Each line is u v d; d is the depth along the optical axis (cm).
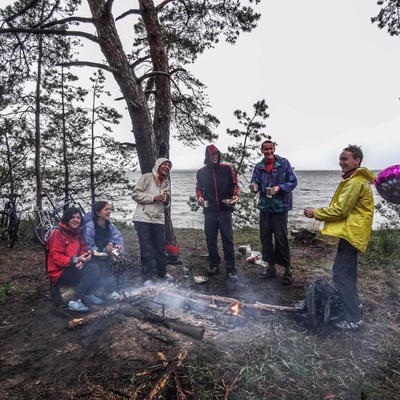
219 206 496
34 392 252
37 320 376
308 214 335
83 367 281
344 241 329
